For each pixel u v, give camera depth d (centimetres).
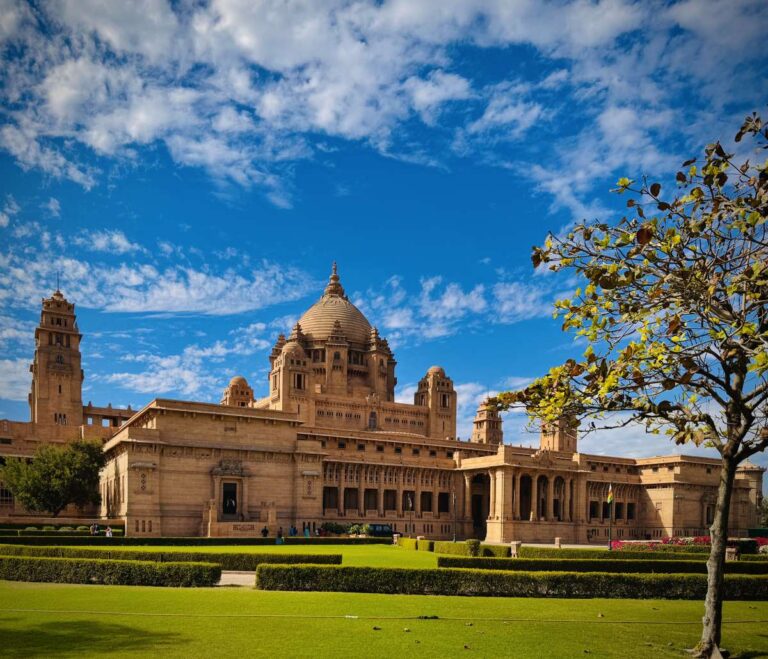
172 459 9869
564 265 2823
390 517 12606
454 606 3550
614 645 2762
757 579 4300
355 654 2406
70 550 5144
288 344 14600
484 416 16775
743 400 2773
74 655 2320
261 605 3356
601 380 2762
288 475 10900
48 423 13038
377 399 15338
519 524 12606
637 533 15488
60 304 13600
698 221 2592
